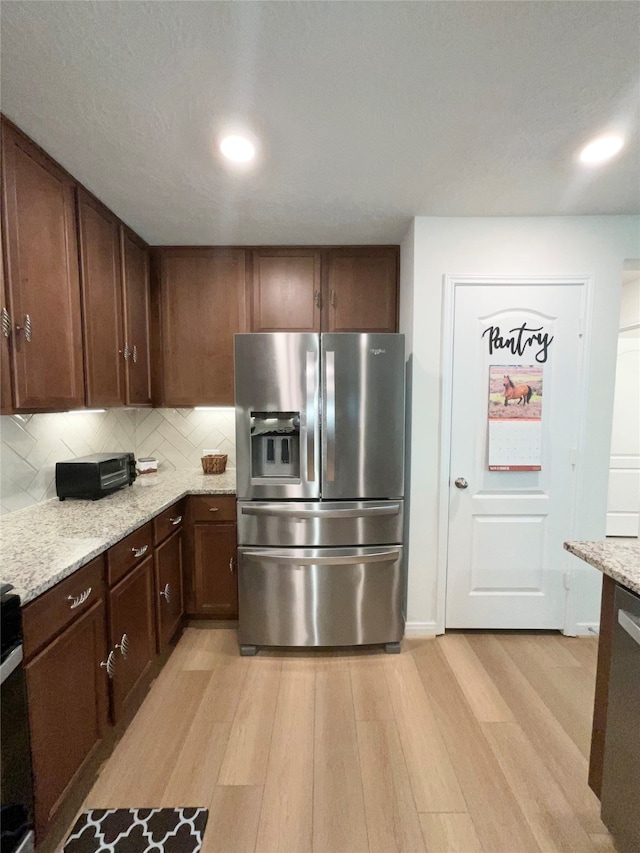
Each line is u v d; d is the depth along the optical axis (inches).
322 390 79.0
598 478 86.5
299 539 80.4
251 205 76.9
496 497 87.6
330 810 50.9
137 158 61.1
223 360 98.2
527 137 56.8
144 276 93.5
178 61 43.3
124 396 84.0
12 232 52.4
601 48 42.0
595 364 84.7
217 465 103.0
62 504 73.9
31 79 45.4
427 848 46.7
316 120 52.9
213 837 48.0
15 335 53.2
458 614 89.7
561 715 66.6
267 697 70.6
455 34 40.4
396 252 96.3
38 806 43.1
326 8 37.6
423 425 86.2
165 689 72.7
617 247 83.0
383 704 68.8
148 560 70.1
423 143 58.1
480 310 84.2
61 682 46.8
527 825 49.1
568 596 88.7
